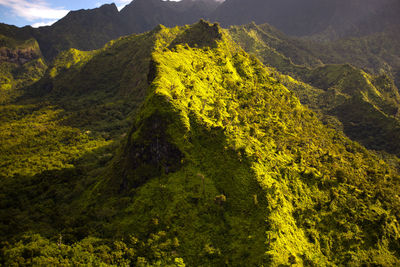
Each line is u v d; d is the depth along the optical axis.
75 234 86.94
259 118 153.75
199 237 83.81
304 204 104.50
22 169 165.75
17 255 77.94
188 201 91.69
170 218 86.88
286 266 75.25
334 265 88.62
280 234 84.31
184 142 106.12
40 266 73.19
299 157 129.00
